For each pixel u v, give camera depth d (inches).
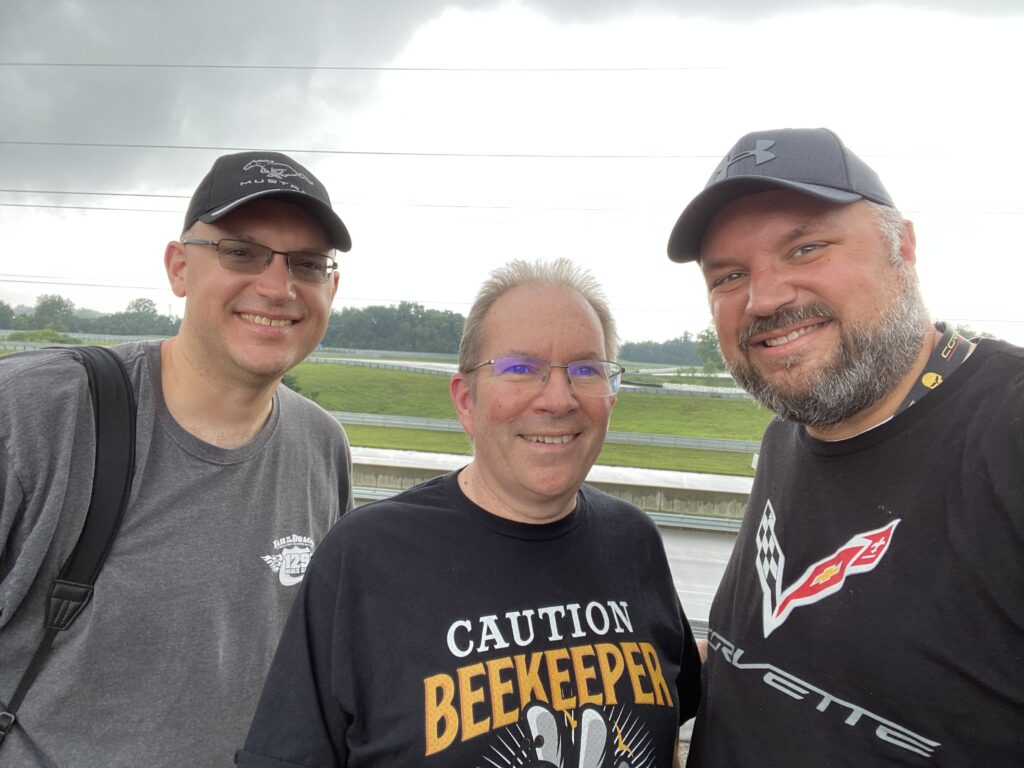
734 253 26.1
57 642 26.5
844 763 22.8
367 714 23.2
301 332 31.6
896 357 24.4
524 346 25.4
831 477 25.4
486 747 22.1
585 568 26.0
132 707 27.0
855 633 23.1
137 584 27.4
